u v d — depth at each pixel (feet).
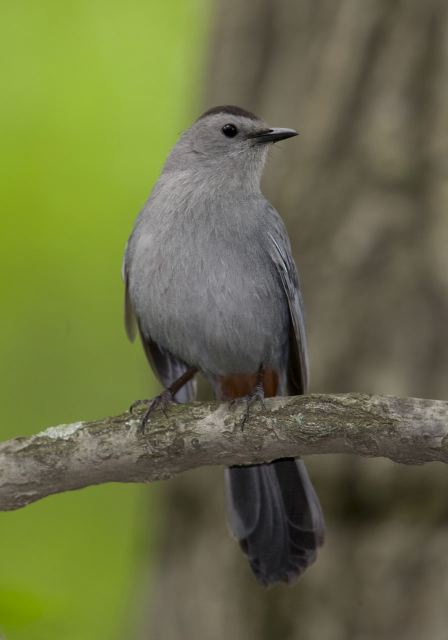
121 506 55.72
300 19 40.27
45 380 58.49
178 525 38.60
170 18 59.26
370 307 36.27
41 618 31.48
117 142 58.75
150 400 28.66
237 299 31.09
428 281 35.96
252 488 31.35
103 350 59.06
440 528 34.58
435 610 33.91
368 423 23.62
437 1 37.73
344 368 36.14
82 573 53.93
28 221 57.67
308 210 37.86
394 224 36.60
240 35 41.75
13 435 58.03
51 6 59.11
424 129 37.04
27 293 58.34
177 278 31.04
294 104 39.58
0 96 58.44
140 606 41.75
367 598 34.71
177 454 25.16
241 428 24.57
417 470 34.83
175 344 32.50
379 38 38.32
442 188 36.32
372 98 37.88
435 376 35.50
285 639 35.53
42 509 55.42
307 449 24.53
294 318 32.37
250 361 32.48
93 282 58.90
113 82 58.85
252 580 36.40
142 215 32.60
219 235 31.27
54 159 58.13
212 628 36.78
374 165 37.22
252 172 34.24
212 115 34.99
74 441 25.30
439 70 37.27
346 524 35.37
